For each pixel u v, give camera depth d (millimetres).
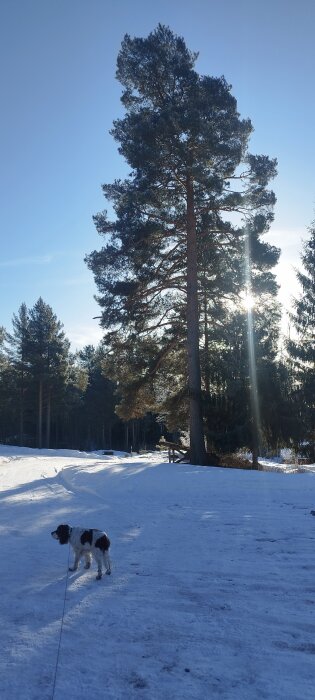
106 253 28359
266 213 28344
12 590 7129
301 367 35812
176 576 7609
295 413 30453
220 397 28328
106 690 4504
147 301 29500
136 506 13930
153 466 23359
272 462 37906
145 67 27859
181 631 5664
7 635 5629
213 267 29000
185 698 4367
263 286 28531
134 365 30547
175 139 26531
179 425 33062
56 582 7504
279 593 6770
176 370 32188
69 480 20547
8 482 20891
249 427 28359
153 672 4805
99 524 11477
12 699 4371
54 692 4477
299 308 37156
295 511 12523
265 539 9719
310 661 4945
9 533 10789
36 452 47906
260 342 29375
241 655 5098
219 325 30156
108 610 6312
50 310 68688
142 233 26906
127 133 28000
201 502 14352
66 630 5742
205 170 26531
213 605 6406
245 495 15211
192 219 28094
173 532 10539
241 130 27484
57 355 67750
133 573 7832
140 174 27641
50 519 12180
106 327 29344
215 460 27875
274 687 4500
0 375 71000
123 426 93312
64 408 73188
